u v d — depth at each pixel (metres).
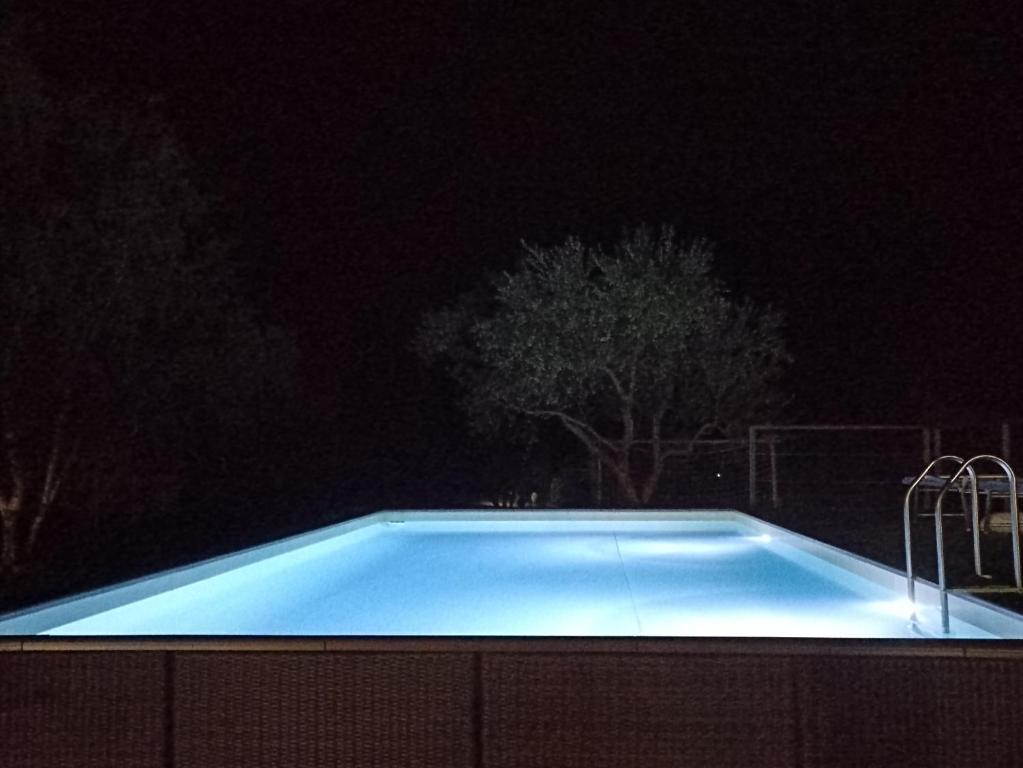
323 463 16.02
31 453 10.22
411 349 15.49
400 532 11.16
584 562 8.35
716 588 6.77
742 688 3.33
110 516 11.34
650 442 13.91
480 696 3.38
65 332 9.10
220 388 10.84
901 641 3.30
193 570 6.12
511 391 13.73
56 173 9.30
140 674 3.43
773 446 13.61
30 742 3.42
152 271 9.63
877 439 14.45
